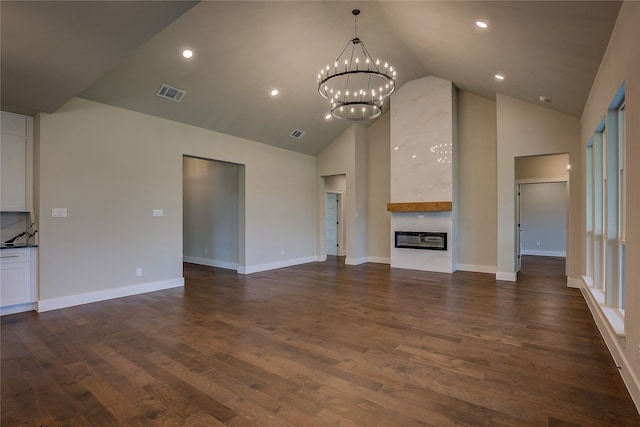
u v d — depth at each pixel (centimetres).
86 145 462
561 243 927
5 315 408
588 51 315
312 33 482
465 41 419
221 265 768
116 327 367
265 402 219
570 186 546
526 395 225
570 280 551
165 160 551
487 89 607
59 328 363
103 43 274
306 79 579
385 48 557
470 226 708
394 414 205
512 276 601
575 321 379
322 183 873
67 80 335
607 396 223
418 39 497
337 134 816
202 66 470
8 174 421
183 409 212
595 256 413
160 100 507
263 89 564
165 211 552
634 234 219
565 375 253
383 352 298
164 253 552
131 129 508
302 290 541
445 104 683
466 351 299
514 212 596
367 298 488
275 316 405
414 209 702
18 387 240
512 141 589
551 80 425
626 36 233
